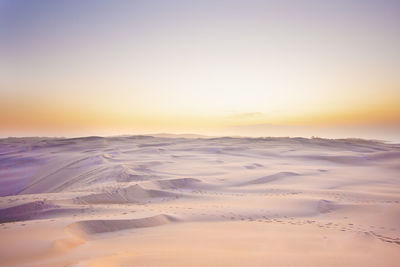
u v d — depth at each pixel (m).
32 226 8.14
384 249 7.71
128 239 7.80
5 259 5.39
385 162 39.78
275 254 6.47
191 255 5.89
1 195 27.50
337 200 16.30
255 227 9.93
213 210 12.76
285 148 65.50
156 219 10.41
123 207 13.31
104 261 5.04
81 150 61.84
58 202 13.93
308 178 25.94
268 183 23.73
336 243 8.05
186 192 19.52
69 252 5.99
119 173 26.75
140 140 100.62
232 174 27.28
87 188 19.78
